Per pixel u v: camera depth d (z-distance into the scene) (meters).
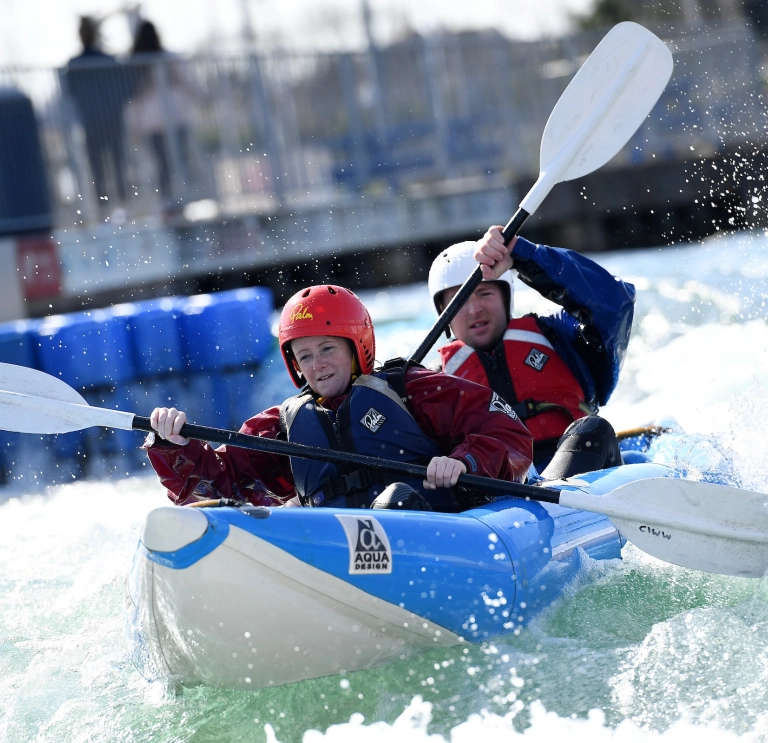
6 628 11.77
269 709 9.17
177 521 8.46
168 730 9.09
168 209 43.84
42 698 9.89
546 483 11.59
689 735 8.02
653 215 54.41
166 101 43.19
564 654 9.63
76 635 11.38
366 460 10.77
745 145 53.62
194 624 8.76
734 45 53.91
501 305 14.95
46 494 21.98
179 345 27.41
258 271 46.53
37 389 11.92
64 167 41.47
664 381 24.23
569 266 13.95
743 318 28.33
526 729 8.32
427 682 9.31
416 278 50.69
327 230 47.84
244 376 27.75
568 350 15.02
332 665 9.32
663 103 54.50
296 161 47.31
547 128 15.09
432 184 50.81
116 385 26.81
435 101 50.47
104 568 13.88
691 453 14.07
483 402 11.48
